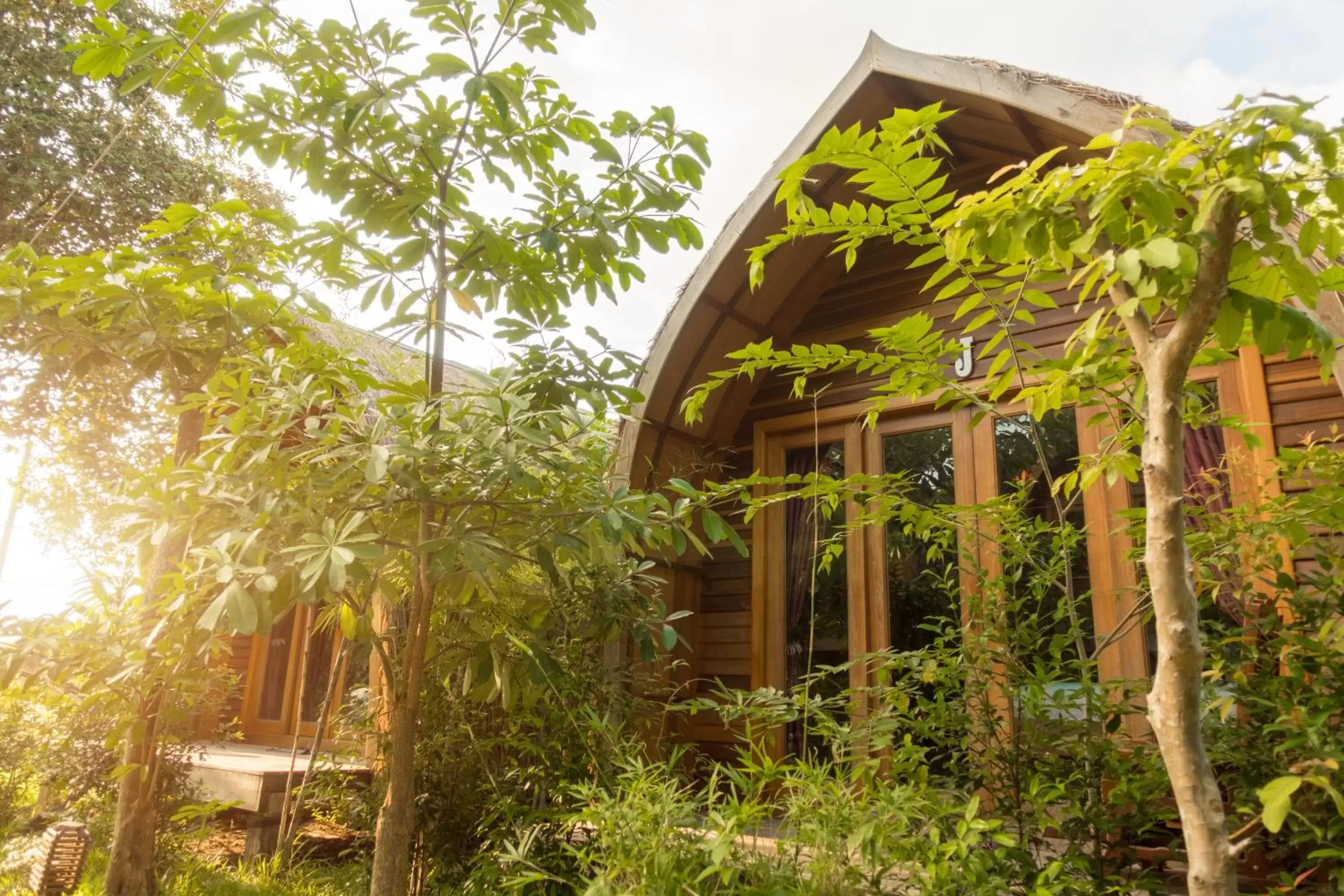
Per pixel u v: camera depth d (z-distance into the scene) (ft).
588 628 12.60
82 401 32.86
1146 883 7.66
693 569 17.88
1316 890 7.74
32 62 32.63
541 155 11.41
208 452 9.72
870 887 7.55
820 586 16.71
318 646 27.37
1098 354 7.30
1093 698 8.50
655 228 11.18
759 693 9.91
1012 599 9.30
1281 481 11.41
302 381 9.86
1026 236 5.54
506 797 12.25
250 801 17.26
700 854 8.14
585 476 9.88
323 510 9.18
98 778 18.54
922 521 9.93
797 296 17.17
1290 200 4.91
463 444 8.91
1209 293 4.72
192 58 10.35
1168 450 4.75
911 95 14.74
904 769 8.59
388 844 9.13
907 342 8.90
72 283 10.82
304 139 10.27
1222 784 7.88
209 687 16.52
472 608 11.12
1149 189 4.78
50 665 10.19
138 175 35.01
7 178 31.48
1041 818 7.85
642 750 12.78
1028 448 14.93
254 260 13.34
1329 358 4.83
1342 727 6.74
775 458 17.90
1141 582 10.02
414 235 11.04
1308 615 7.69
